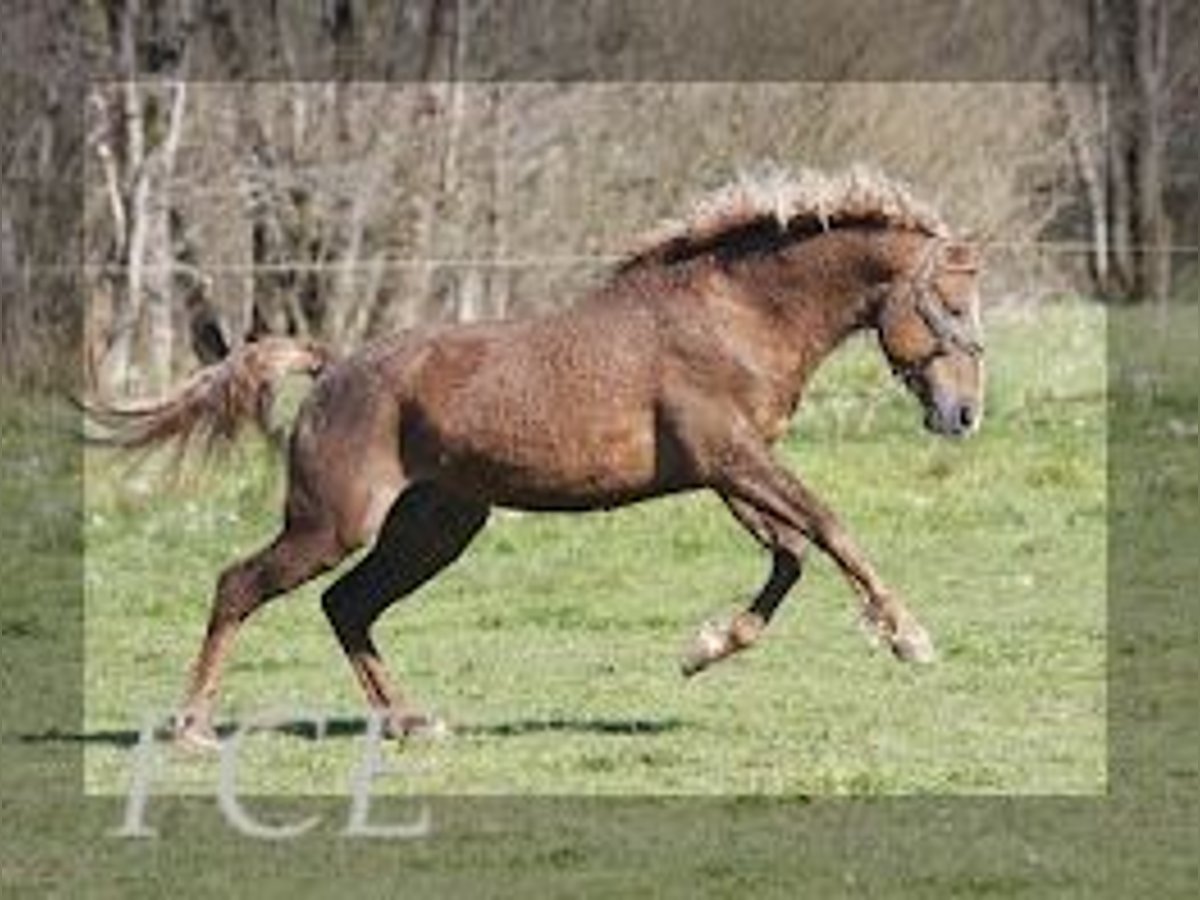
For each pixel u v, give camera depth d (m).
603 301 19.23
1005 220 39.03
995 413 32.50
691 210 19.31
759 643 22.31
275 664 22.03
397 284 36.19
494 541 26.66
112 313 34.69
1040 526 27.20
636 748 18.94
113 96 35.50
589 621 23.66
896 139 38.22
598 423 19.03
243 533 27.16
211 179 35.94
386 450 19.12
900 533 26.95
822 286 19.16
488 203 36.62
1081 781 18.09
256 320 35.91
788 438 31.14
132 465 23.47
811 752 18.84
